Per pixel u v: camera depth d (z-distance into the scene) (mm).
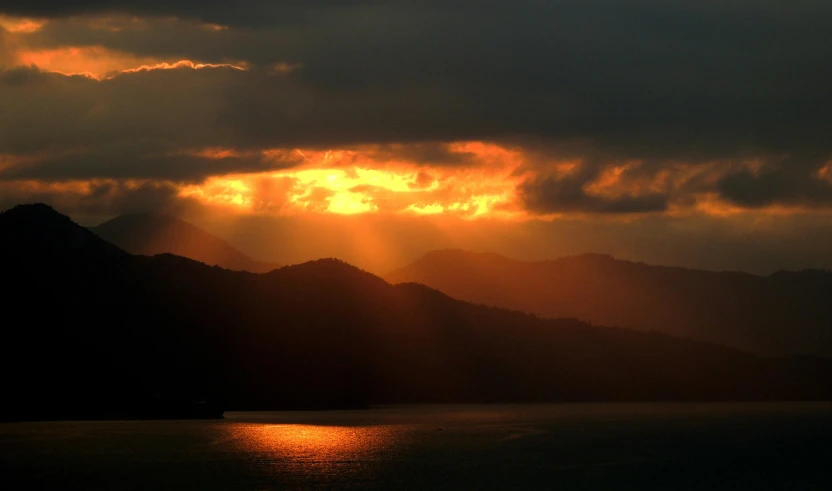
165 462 89250
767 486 81500
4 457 91625
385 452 103250
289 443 110938
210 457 94062
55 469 83500
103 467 85125
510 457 99875
